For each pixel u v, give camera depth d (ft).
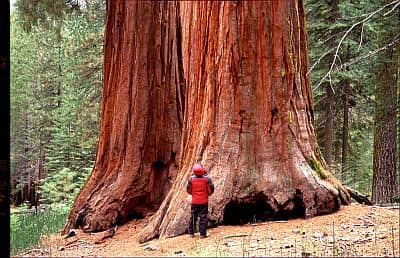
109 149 40.98
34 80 104.42
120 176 39.75
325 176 32.14
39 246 33.65
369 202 34.55
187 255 23.36
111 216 38.19
